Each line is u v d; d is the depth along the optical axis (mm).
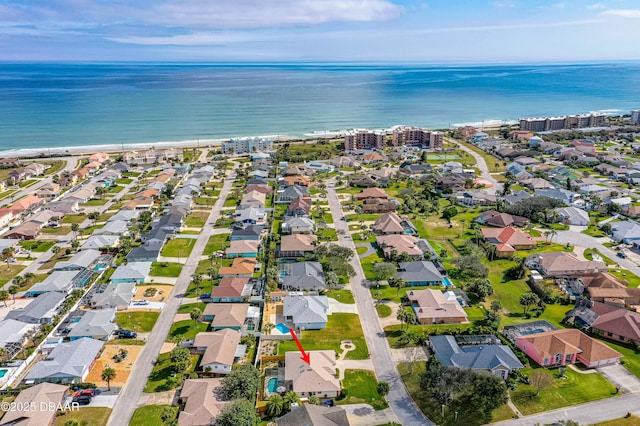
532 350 107875
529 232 185250
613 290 132750
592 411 91625
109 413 91312
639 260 160000
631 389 98000
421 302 130875
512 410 92312
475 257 151875
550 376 100562
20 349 111625
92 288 141375
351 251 160875
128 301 131625
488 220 194125
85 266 151250
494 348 106375
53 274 144625
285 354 107750
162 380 101625
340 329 121500
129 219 194250
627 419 89125
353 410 92875
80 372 100312
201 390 94125
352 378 102312
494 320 119438
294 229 184875
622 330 114875
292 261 160750
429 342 113938
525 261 156375
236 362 108250
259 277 148625
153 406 93438
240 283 139750
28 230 181875
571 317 124062
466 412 91938
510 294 138875
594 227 191500
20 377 102750
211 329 121250
